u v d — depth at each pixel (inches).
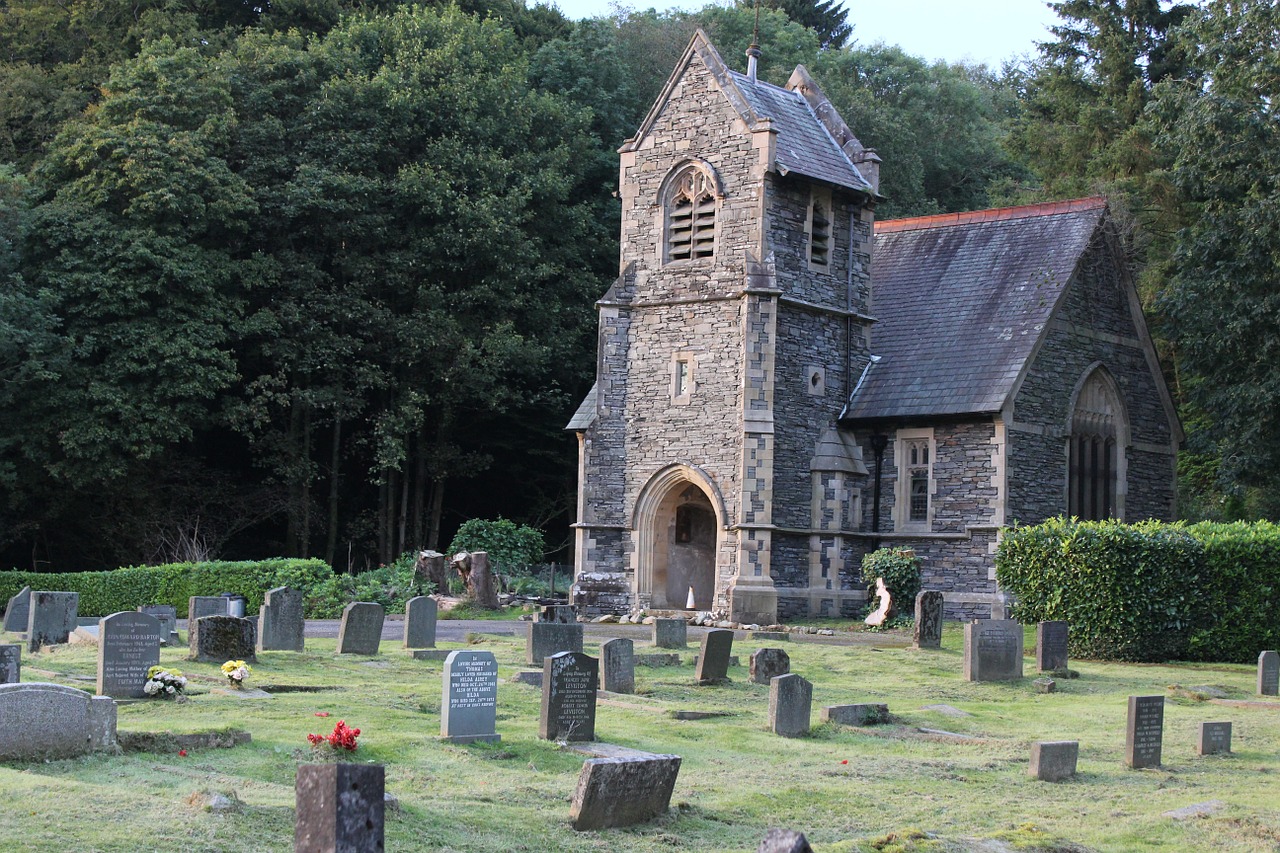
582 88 2284.7
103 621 743.1
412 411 1824.6
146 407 1673.2
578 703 705.6
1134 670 1135.6
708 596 1644.9
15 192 1710.1
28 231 1700.3
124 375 1680.6
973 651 1033.5
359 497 2066.9
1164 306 1701.5
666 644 1134.4
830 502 1576.0
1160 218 2054.6
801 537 1568.7
